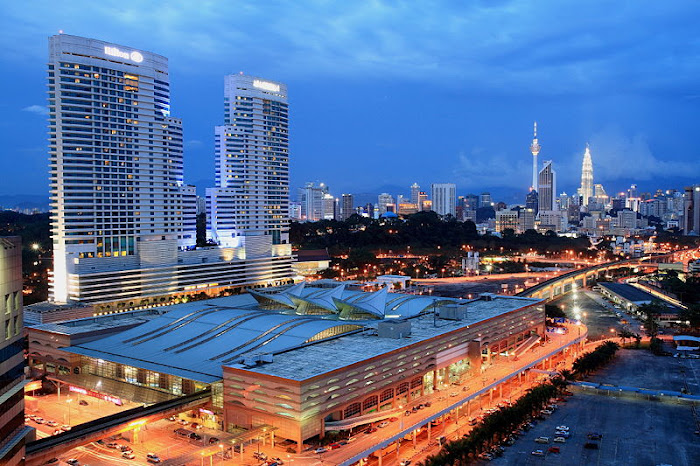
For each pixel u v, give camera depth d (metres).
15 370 105.81
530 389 198.25
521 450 155.25
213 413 162.88
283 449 144.00
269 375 147.38
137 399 179.38
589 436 162.62
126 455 143.00
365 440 147.75
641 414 181.50
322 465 133.62
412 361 183.25
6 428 102.31
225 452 143.00
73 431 129.88
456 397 178.88
